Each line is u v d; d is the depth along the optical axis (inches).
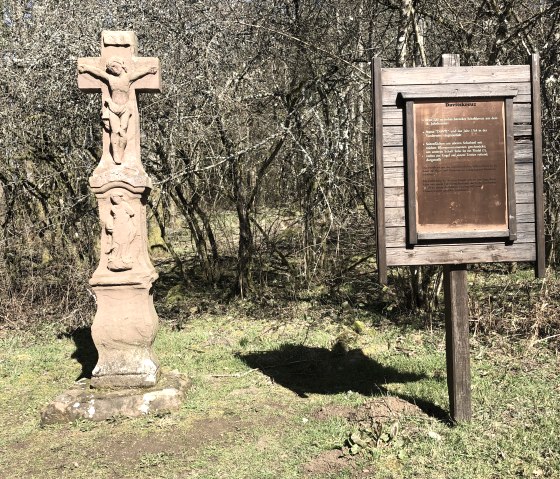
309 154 307.3
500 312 280.7
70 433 185.8
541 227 168.7
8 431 190.1
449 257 169.2
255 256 362.6
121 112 205.2
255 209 352.5
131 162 207.8
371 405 192.2
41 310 323.6
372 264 389.4
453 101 166.9
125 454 169.9
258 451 168.1
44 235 342.0
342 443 168.2
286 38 315.3
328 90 319.0
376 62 165.9
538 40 320.2
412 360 240.2
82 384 213.2
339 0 312.7
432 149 166.7
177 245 474.9
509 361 231.0
